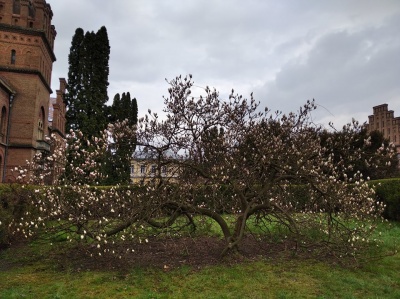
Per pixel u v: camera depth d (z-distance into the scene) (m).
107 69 26.30
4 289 5.40
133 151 8.17
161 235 8.82
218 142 8.06
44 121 34.09
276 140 8.19
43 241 8.72
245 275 6.08
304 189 9.73
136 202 7.26
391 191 12.63
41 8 31.48
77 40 25.89
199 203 9.30
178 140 7.88
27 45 30.58
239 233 7.45
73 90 25.22
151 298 4.98
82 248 7.19
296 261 7.05
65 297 5.03
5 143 28.12
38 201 7.44
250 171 8.04
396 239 9.16
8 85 28.41
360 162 10.13
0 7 30.05
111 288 5.41
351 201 8.84
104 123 24.95
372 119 61.97
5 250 8.26
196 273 6.17
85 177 8.52
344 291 5.32
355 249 6.93
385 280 5.88
